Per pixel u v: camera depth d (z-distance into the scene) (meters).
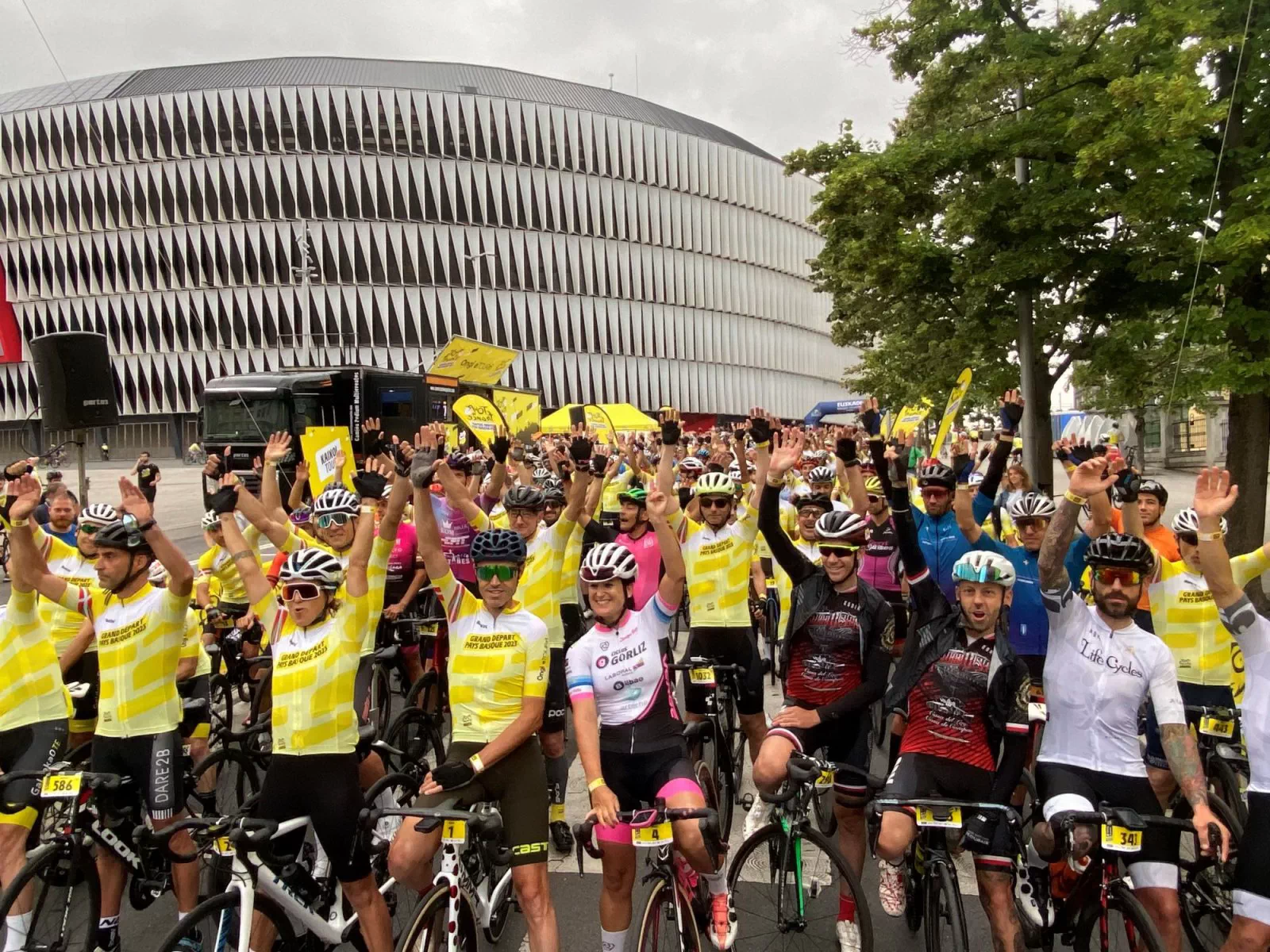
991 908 3.86
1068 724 4.09
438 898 3.69
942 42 14.03
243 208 60.59
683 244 72.19
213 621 7.50
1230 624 3.94
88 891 4.29
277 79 63.75
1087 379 18.23
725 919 4.00
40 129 61.97
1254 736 3.84
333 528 6.12
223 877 4.62
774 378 79.88
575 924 4.80
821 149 14.68
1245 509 12.41
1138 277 12.12
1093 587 4.09
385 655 6.07
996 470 6.11
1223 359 11.76
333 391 21.78
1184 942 4.46
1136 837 3.62
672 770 4.14
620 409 30.09
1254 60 11.19
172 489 36.38
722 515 6.23
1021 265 12.45
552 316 66.12
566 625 7.05
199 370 61.69
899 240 13.72
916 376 20.73
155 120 60.47
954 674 4.11
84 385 10.41
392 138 61.59
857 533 4.69
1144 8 11.31
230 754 5.43
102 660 4.62
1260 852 3.74
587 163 67.19
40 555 4.84
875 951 4.52
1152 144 10.76
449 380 25.67
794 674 4.93
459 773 3.91
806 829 4.23
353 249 61.56
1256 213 10.84
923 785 4.07
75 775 4.23
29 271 63.12
